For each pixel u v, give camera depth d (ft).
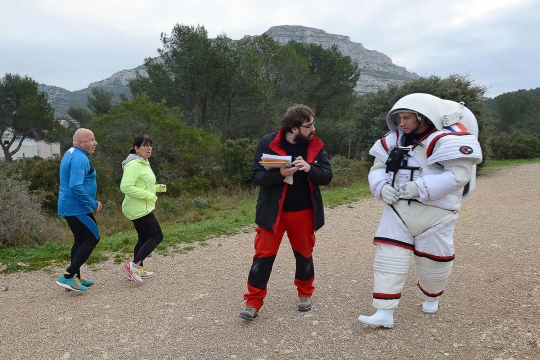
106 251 21.49
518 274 16.61
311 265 13.32
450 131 11.11
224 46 83.92
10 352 11.14
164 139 59.41
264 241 12.51
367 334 11.77
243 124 88.69
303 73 104.42
